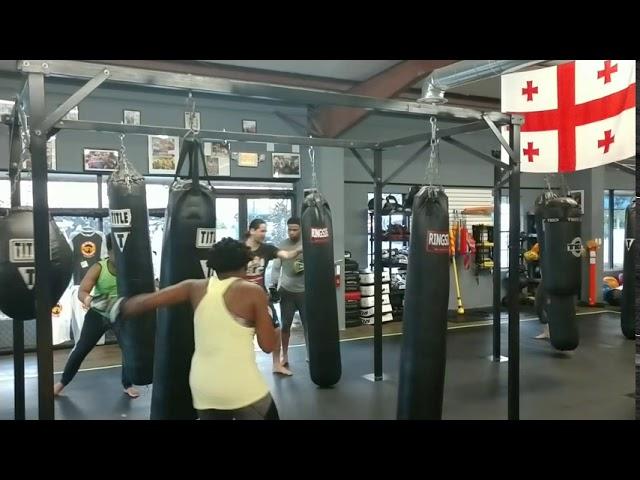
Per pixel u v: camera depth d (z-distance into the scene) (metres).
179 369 2.87
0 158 6.43
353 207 8.90
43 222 2.59
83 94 2.67
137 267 3.02
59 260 3.16
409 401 3.27
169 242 2.89
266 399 2.62
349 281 8.40
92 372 5.72
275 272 5.90
